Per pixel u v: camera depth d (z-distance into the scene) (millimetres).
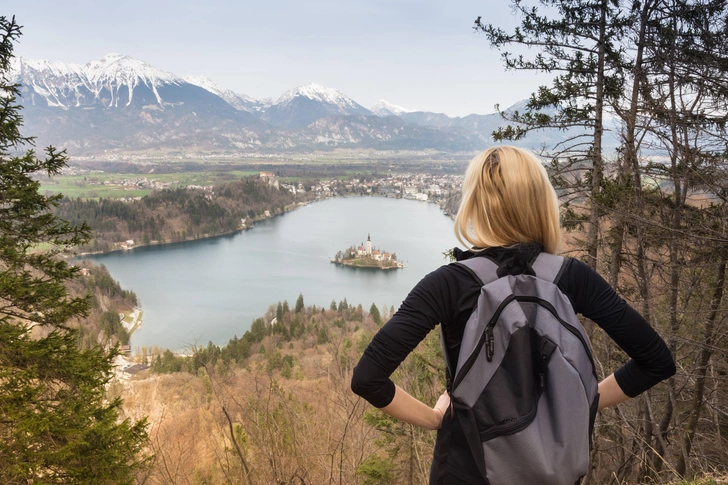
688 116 6023
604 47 8875
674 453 6457
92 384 7348
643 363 1207
